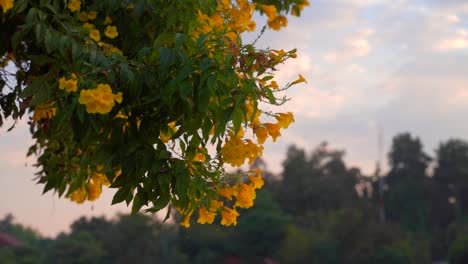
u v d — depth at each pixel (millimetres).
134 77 3135
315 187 79625
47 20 3543
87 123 3205
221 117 3020
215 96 3133
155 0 3605
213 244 56969
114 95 3078
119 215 55188
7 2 3285
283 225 58906
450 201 91438
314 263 53438
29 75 3834
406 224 86062
